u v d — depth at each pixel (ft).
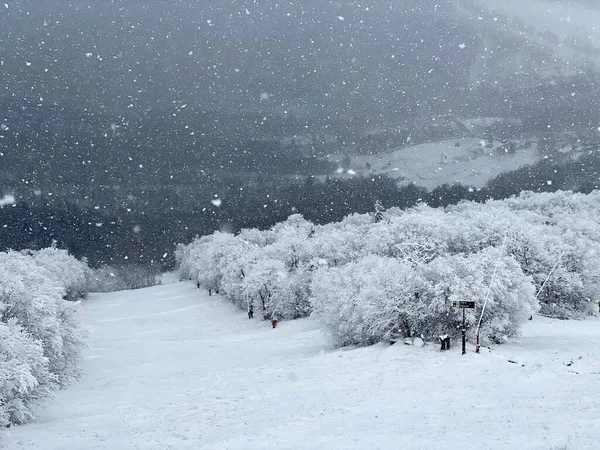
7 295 94.63
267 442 48.29
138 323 254.88
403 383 75.72
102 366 136.05
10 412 73.72
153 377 113.80
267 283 223.30
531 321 152.87
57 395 97.40
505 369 78.84
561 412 47.06
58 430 64.80
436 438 42.45
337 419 55.67
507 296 107.14
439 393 65.57
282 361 114.32
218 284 334.03
